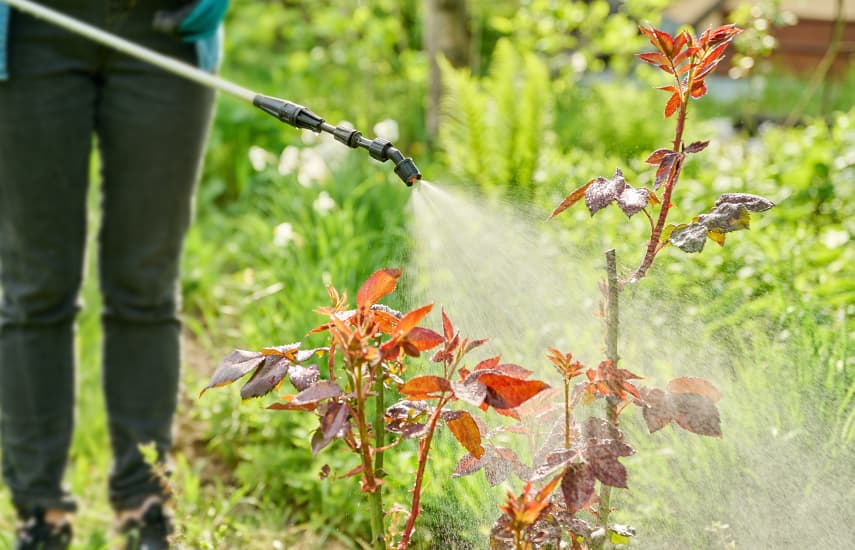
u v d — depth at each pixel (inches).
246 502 113.7
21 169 90.6
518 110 188.9
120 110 91.9
